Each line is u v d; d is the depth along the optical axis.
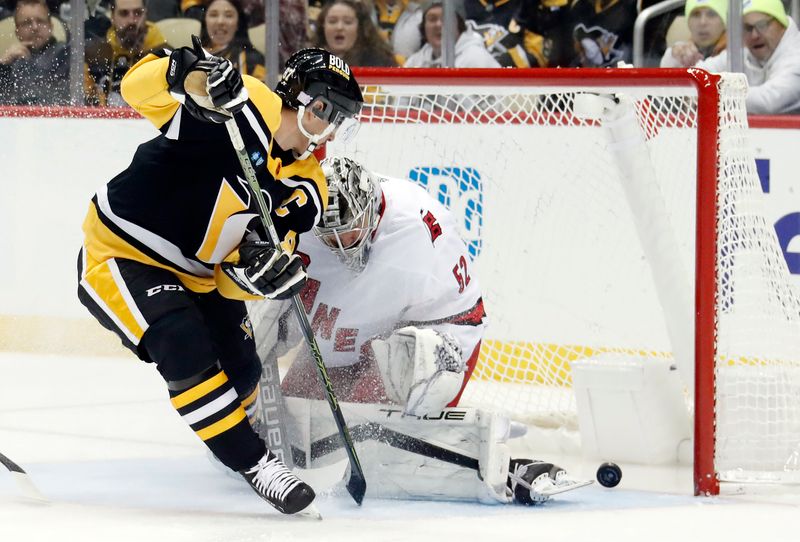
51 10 21.41
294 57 9.16
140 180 9.01
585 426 12.73
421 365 9.80
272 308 10.71
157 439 13.00
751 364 11.37
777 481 10.60
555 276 16.58
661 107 15.97
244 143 8.80
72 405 15.27
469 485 9.70
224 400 8.70
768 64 19.89
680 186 16.16
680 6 20.89
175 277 9.28
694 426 10.41
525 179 16.41
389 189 10.96
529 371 16.36
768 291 11.45
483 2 21.53
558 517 9.14
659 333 16.45
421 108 14.81
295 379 11.09
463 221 16.16
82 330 20.41
